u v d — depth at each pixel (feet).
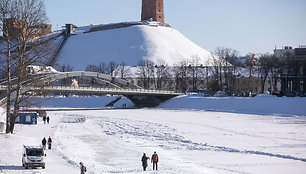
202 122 341.21
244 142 221.25
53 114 429.38
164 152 185.98
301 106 402.72
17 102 217.56
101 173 130.72
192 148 198.39
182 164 153.99
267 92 585.22
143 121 355.15
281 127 296.10
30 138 216.33
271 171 142.41
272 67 601.62
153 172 133.80
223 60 645.92
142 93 521.65
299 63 581.12
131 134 262.67
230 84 591.37
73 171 132.87
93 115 422.82
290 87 595.06
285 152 186.60
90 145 208.95
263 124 318.45
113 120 367.45
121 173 131.03
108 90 478.59
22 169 132.67
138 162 160.15
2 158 151.02
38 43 205.77
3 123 233.76
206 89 654.94
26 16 198.18
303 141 224.33
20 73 206.28
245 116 389.80
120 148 198.49
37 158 134.72
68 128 292.61
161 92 555.69
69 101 599.16
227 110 453.17
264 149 195.72
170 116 407.85
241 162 160.35
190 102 526.57
